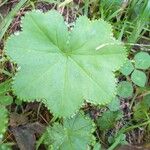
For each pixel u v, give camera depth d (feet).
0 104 0.42
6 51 0.40
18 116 0.44
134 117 0.47
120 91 0.46
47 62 0.40
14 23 0.48
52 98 0.40
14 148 0.43
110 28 0.42
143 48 0.49
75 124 0.41
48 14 0.42
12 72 0.46
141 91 0.47
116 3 0.50
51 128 0.41
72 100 0.40
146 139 0.47
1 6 0.48
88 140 0.41
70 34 0.41
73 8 0.49
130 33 0.49
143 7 0.48
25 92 0.40
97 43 0.41
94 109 0.46
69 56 0.41
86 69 0.41
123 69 0.45
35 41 0.41
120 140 0.45
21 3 0.47
